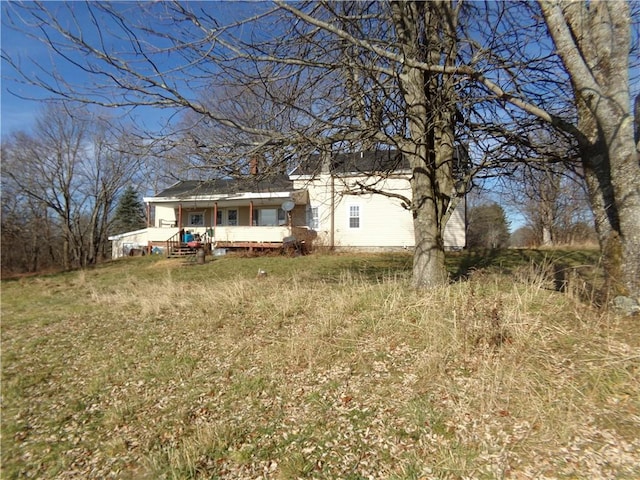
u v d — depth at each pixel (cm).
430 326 415
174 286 934
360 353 397
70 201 2662
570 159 503
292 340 446
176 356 454
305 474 232
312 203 1797
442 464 226
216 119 408
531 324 394
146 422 314
